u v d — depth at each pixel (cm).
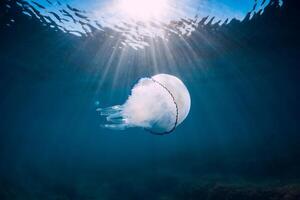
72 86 2323
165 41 1292
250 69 2080
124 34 1208
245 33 1265
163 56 1509
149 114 398
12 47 1396
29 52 1472
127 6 976
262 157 1650
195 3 957
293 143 1986
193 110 4556
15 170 2114
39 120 4125
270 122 5462
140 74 1847
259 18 1129
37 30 1194
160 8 986
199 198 1107
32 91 2427
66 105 3216
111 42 1302
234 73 2183
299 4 1023
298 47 1568
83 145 6975
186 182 1327
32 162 2406
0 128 4516
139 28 1148
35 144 6425
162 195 1404
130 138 6119
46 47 1395
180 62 1634
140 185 1573
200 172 1667
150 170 1964
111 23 1110
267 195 848
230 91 3086
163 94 414
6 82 2084
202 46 1386
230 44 1395
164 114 408
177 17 1055
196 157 2192
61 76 1977
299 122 5281
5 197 1335
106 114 386
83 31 1199
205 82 2470
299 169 1348
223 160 1772
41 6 997
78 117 4209
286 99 3744
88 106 3391
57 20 1103
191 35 1241
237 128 5994
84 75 1942
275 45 1496
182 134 6188
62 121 4431
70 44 1346
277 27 1234
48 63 1666
